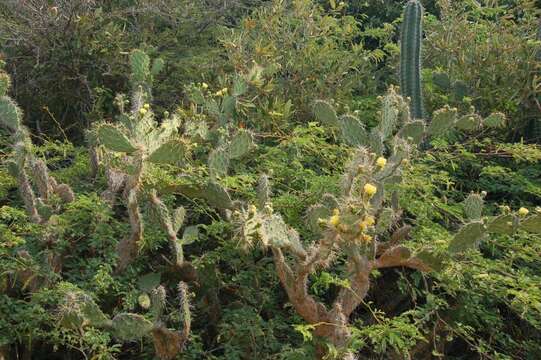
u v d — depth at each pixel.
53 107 6.01
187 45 6.71
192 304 3.86
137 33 6.34
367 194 2.84
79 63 5.93
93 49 5.90
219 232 3.90
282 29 5.99
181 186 3.76
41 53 5.92
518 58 5.79
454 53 6.20
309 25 6.04
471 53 6.09
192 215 4.31
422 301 4.22
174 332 3.22
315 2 7.46
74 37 5.89
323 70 5.88
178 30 6.59
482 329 3.85
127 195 3.71
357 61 6.11
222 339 3.74
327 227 2.96
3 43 5.95
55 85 5.96
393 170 3.45
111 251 3.68
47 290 3.31
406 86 5.54
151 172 3.64
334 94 5.80
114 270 3.68
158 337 3.22
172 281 3.84
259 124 5.15
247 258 3.87
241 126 4.80
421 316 3.78
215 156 3.81
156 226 3.88
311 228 3.58
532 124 5.83
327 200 3.41
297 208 4.07
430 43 6.46
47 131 5.98
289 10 6.40
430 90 5.93
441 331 3.94
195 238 3.75
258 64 5.44
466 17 6.50
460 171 5.16
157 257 4.02
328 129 4.96
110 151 3.64
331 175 4.55
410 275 4.09
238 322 3.64
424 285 4.11
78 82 5.99
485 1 6.91
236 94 4.72
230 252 3.87
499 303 4.14
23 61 5.98
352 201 2.90
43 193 3.82
